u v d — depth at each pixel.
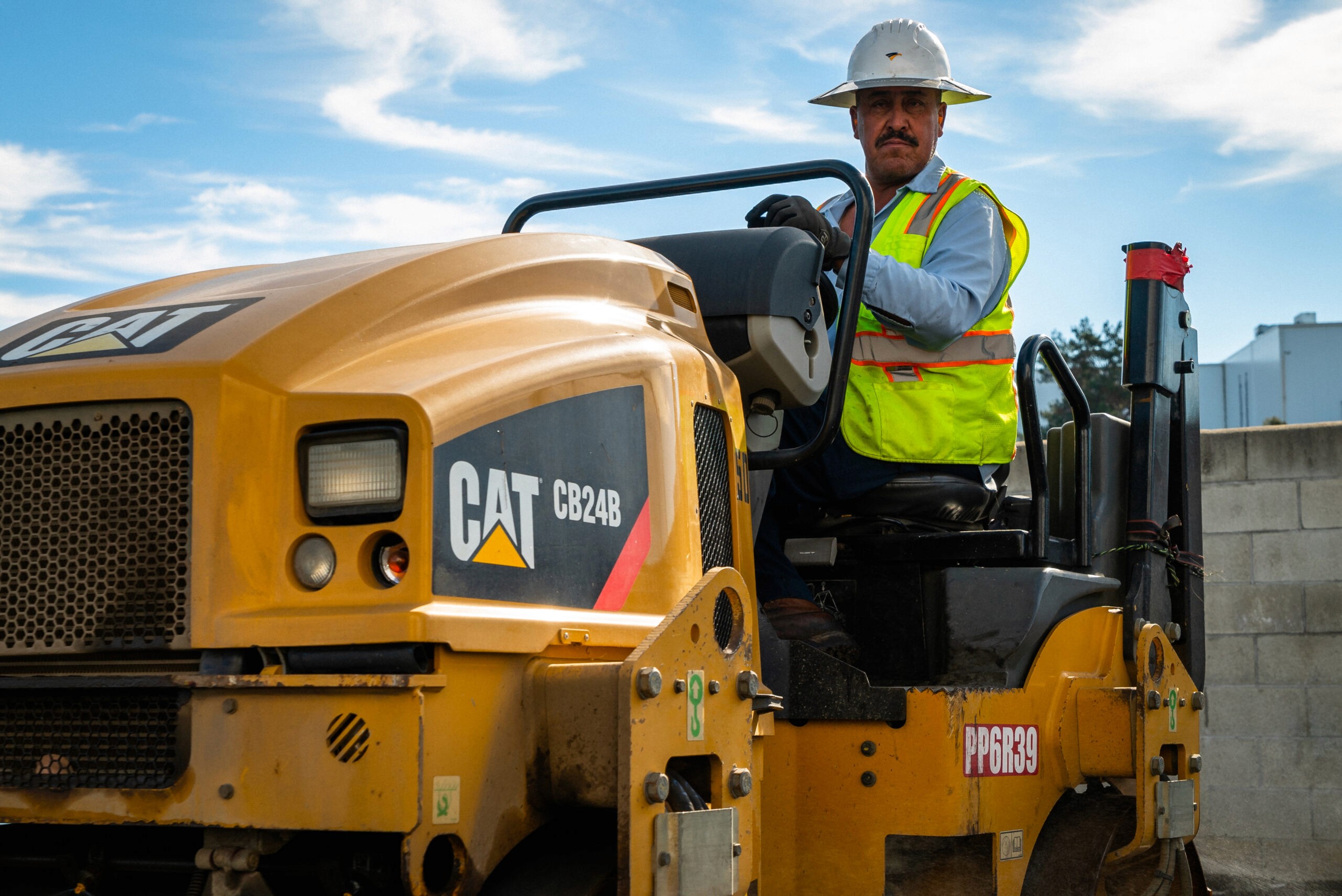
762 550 3.65
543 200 3.71
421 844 1.86
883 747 3.11
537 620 2.10
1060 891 3.47
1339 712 6.85
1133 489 4.35
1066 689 3.71
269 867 2.03
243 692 1.94
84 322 2.37
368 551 1.97
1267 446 7.08
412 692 1.85
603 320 2.62
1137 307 4.44
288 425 2.02
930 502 3.78
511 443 2.14
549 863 2.16
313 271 2.47
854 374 3.76
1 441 2.12
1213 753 7.03
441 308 2.35
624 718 2.01
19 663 2.09
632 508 2.43
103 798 2.00
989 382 3.87
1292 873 6.83
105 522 2.04
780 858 3.14
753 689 2.36
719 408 2.82
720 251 3.11
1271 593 7.01
